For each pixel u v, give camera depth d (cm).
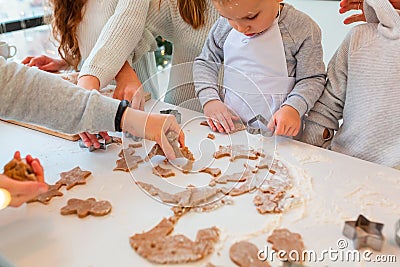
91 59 93
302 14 88
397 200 64
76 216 60
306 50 88
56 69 120
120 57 97
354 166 73
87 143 77
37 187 56
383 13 82
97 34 112
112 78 96
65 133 76
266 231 57
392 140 81
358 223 56
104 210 60
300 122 85
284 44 88
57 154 76
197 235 56
